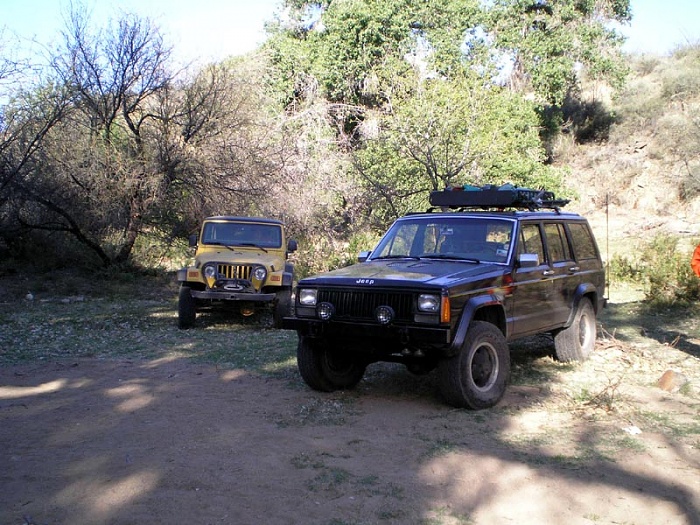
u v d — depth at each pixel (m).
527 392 6.83
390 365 8.12
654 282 13.27
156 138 17.06
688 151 26.84
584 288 8.14
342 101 27.56
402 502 4.24
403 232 7.59
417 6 27.42
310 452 5.11
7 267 17.25
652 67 35.94
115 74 16.91
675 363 8.20
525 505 4.19
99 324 11.37
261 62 24.81
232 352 8.98
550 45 29.17
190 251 19.31
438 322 5.83
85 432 5.59
